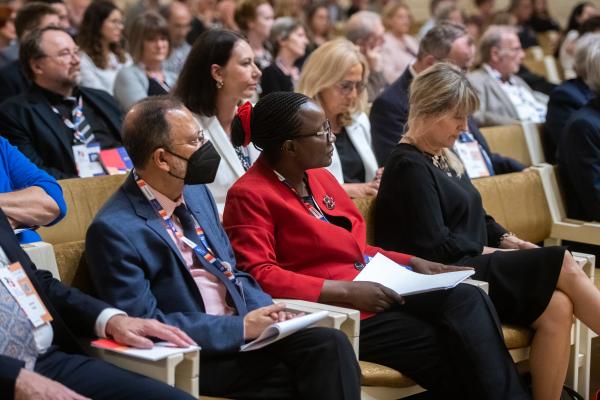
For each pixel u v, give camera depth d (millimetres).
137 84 10711
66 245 5223
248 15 14773
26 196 5512
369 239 6727
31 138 8234
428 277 5801
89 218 6480
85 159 8445
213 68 7098
